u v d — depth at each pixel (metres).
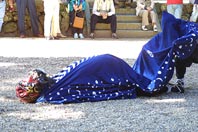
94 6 16.14
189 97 6.80
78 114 5.70
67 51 12.16
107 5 16.16
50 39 15.30
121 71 6.63
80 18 15.89
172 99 6.64
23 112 5.80
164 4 17.73
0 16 16.02
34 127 5.12
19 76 8.51
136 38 16.28
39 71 6.36
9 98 6.66
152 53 6.97
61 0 16.58
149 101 6.49
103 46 13.33
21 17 15.80
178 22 7.05
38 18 16.31
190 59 6.94
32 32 16.25
